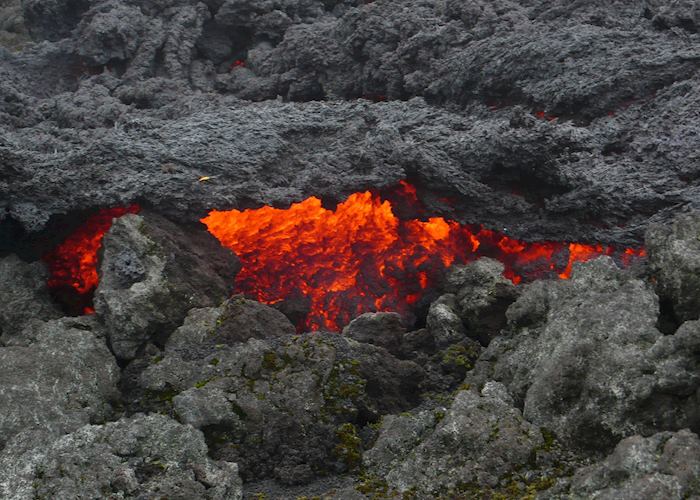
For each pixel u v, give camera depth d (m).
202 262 8.84
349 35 12.36
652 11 11.70
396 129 9.89
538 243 9.59
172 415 7.02
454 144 9.88
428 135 10.12
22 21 16.52
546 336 6.90
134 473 6.38
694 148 9.75
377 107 10.80
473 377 7.45
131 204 9.09
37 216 9.06
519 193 9.80
